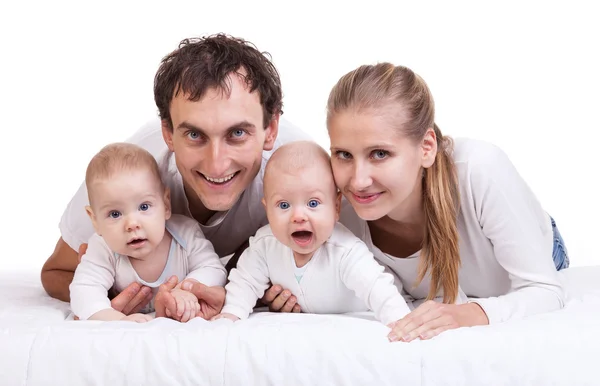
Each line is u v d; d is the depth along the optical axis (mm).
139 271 2678
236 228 2949
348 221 2744
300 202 2432
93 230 2896
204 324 2268
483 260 2719
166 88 2588
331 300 2574
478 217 2617
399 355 2080
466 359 2068
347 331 2146
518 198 2605
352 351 2084
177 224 2750
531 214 2652
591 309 2486
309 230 2447
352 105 2406
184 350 2109
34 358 2127
